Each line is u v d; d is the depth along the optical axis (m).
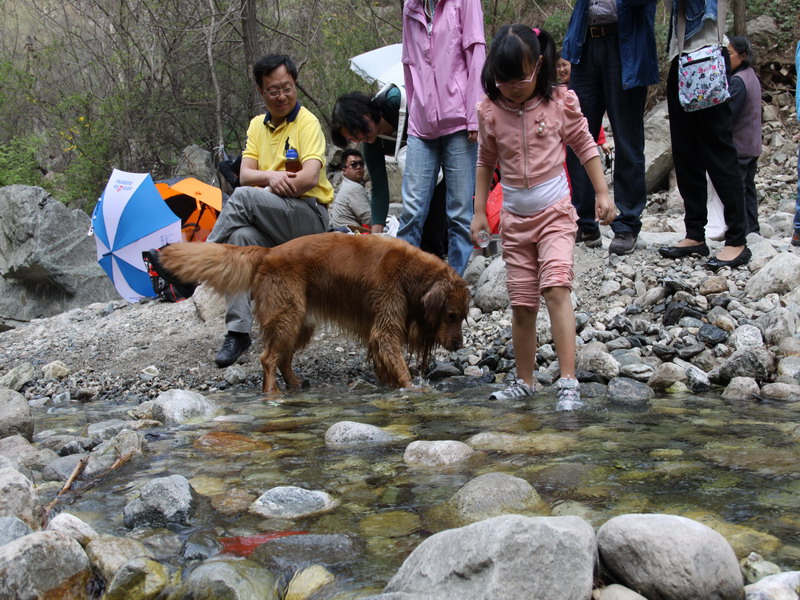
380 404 4.41
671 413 3.65
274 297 5.12
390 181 11.01
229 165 7.97
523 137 4.03
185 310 7.64
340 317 5.31
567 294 4.02
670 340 5.04
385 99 6.59
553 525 1.79
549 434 3.29
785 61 13.88
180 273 5.04
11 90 21.33
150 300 8.90
